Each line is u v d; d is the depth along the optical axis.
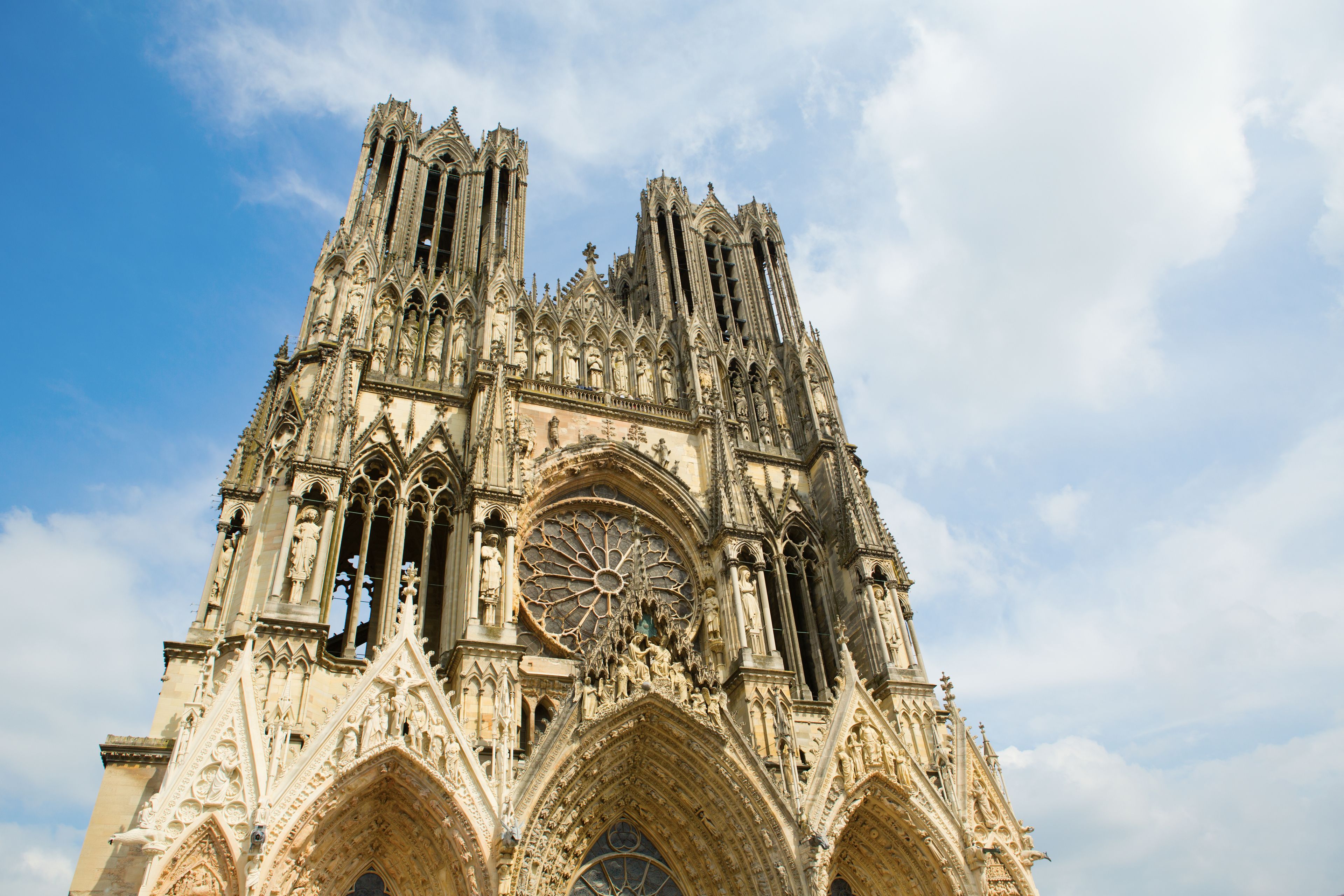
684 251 67.50
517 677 38.03
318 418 42.38
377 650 38.50
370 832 33.50
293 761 32.94
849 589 50.62
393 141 62.22
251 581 37.81
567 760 36.00
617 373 56.00
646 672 39.19
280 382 47.38
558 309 56.62
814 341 63.25
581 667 38.44
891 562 50.81
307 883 31.28
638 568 43.03
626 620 40.50
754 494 52.19
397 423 46.78
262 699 34.09
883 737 41.38
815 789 38.50
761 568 48.03
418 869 33.31
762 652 44.59
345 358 45.41
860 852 40.31
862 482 55.34
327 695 35.75
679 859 38.09
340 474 41.00
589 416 52.12
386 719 33.62
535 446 49.31
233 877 29.19
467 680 37.09
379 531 47.84
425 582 42.16
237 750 31.34
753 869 36.62
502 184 63.91
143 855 31.16
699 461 53.19
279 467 41.47
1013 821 41.59
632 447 50.97
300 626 35.81
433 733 33.94
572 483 49.75
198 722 31.91
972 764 42.56
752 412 58.97
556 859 35.19
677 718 38.72
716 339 60.69
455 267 57.28
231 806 30.33
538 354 53.62
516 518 43.16
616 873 37.44
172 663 35.94
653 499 50.78
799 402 60.09
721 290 67.19
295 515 38.88
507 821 32.56
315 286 50.44
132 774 33.19
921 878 39.44
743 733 39.84
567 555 47.56
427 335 51.62
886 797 39.97
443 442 46.78
